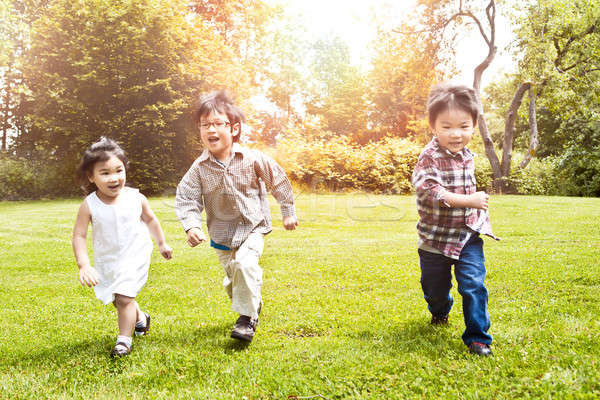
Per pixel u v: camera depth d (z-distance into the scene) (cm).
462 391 197
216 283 461
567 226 842
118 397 209
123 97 1919
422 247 286
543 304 335
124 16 1883
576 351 234
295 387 208
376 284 436
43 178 1931
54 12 1928
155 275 501
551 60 2020
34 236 835
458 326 299
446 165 276
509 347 249
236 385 214
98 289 276
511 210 1150
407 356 244
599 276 421
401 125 2330
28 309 377
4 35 1927
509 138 2078
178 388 215
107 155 277
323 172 1619
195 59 2047
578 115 2305
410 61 2159
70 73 1930
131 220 286
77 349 278
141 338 293
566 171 2191
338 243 718
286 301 379
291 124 2086
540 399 183
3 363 258
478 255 269
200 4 2381
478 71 2033
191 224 287
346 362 236
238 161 295
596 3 1912
